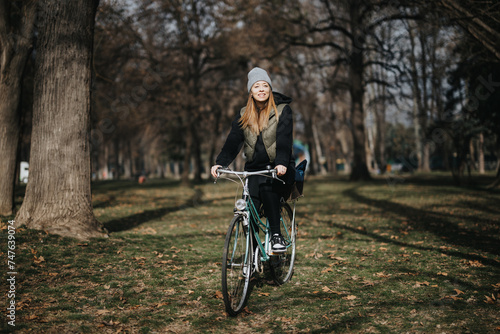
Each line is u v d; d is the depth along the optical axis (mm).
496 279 3959
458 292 3582
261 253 3605
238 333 2855
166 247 5773
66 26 5848
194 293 3729
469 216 8445
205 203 13508
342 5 22547
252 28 21844
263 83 3484
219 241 6371
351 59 23047
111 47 17188
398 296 3561
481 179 20906
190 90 23656
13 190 7605
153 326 2965
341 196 14984
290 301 3520
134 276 4254
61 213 5824
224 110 29938
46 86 5848
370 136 43562
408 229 7254
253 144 3451
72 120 5949
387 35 19562
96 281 4023
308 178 31781
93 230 5988
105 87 20406
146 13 18844
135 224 8258
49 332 2799
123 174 62469
